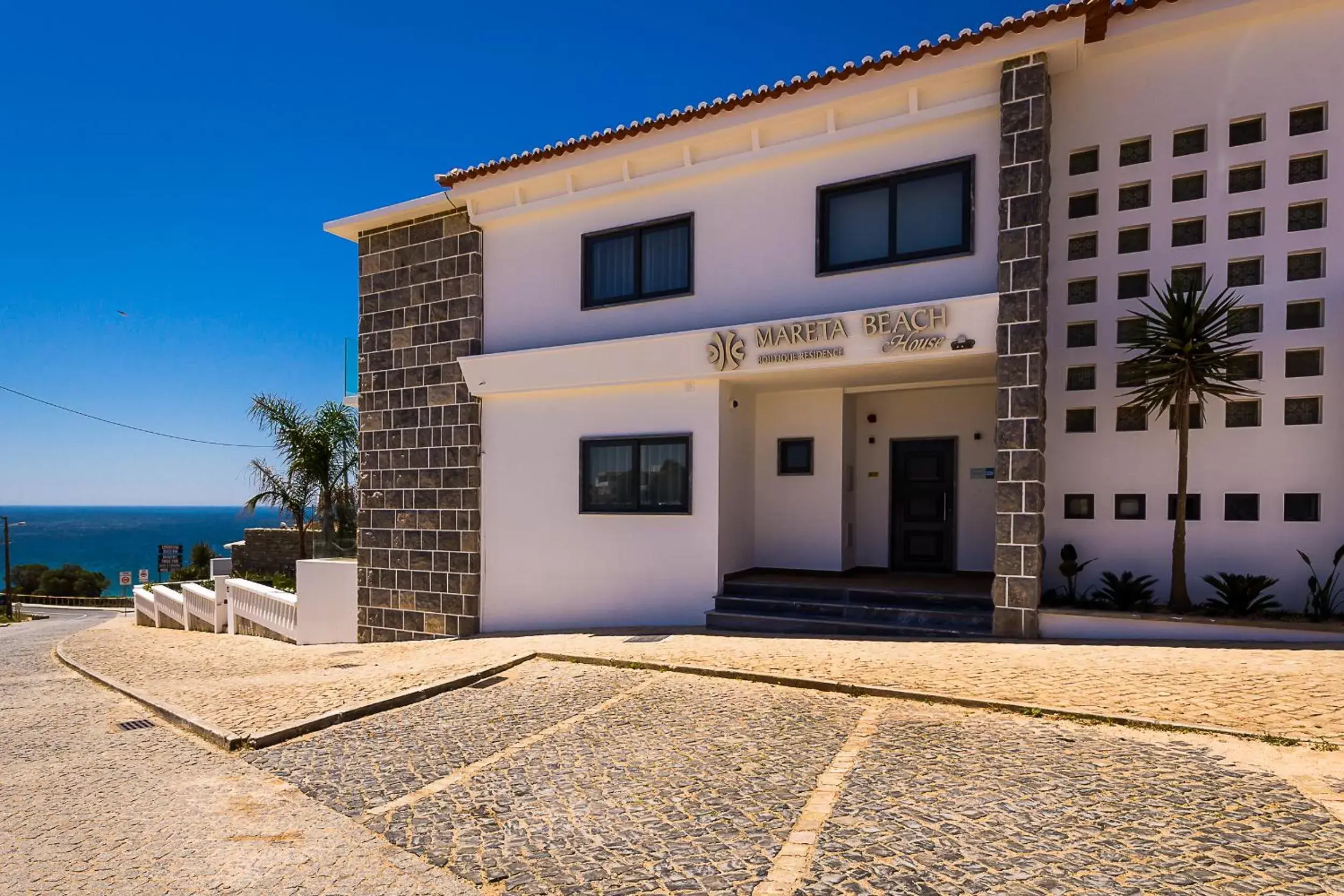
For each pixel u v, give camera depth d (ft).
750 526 39.27
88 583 156.25
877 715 19.69
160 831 15.39
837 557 38.37
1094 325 29.78
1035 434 27.43
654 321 36.68
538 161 38.06
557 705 22.84
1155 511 28.73
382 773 18.12
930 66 29.09
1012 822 13.17
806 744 17.88
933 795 14.47
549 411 39.47
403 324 44.21
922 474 38.88
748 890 11.57
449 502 42.16
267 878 13.12
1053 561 30.17
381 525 44.91
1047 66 28.14
